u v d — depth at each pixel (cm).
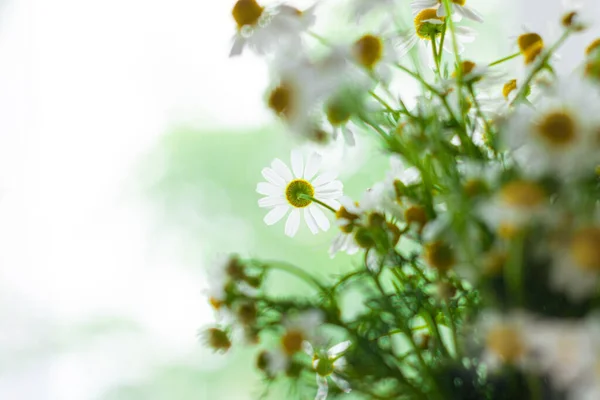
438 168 36
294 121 34
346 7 36
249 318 35
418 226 35
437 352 36
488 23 62
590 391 31
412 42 38
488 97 38
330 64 34
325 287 36
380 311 35
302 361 36
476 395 34
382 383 35
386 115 37
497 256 33
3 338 78
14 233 80
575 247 32
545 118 33
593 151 33
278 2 36
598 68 34
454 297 36
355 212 37
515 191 32
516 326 32
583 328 32
